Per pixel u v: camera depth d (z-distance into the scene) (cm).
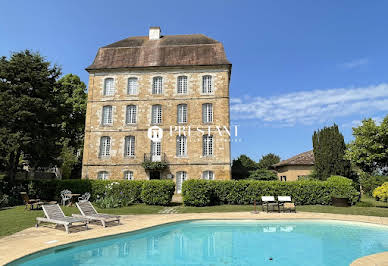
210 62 2517
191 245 889
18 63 1966
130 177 2452
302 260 738
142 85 2564
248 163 4228
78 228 1013
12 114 1852
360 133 1789
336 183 1733
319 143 2303
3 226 1040
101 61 2667
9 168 1945
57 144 2109
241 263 714
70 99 3275
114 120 2525
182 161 2400
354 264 641
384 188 1590
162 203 1709
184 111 2514
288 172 2958
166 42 2791
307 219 1256
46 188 1969
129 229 1000
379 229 1109
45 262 699
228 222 1228
